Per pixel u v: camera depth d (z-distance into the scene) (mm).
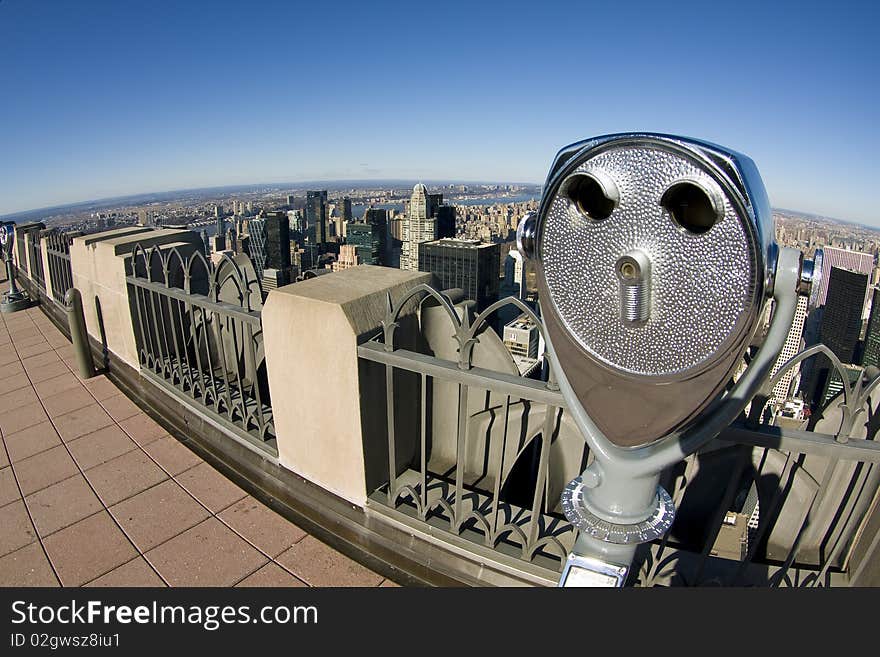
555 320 1144
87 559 2854
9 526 3135
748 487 2463
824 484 1893
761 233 855
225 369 3664
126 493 3400
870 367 2217
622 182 960
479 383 2266
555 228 1090
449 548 2664
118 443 3994
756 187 880
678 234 925
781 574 2158
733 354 929
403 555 2758
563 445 2701
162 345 4871
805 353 1749
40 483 3535
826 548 2367
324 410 2895
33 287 9031
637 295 972
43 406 4664
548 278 1133
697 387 992
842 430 1749
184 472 3602
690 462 2096
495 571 2547
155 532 3041
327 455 2996
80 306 5055
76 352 5109
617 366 1068
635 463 1170
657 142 903
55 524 3139
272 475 3383
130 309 4715
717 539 2533
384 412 2910
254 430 3646
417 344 3039
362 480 2881
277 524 3068
